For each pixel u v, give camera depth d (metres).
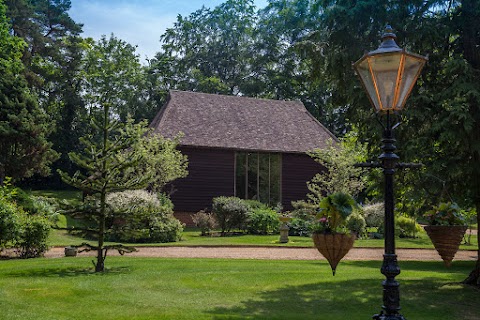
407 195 11.11
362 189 30.02
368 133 10.84
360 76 5.49
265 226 26.11
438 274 12.41
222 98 35.88
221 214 25.83
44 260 14.20
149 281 10.34
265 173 32.94
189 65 54.38
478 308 8.58
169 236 22.12
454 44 10.95
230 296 9.03
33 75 41.06
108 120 12.42
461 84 9.54
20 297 8.55
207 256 16.36
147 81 50.12
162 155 27.11
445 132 9.59
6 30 32.84
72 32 52.59
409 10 10.49
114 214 12.25
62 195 42.03
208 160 31.64
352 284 10.33
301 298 8.96
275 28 50.22
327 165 30.97
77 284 9.80
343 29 10.73
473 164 10.25
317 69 11.27
